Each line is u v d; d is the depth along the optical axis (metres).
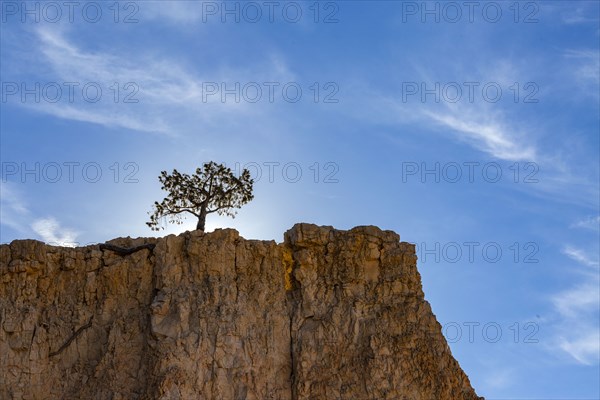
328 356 57.75
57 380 57.97
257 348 57.62
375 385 56.72
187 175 68.81
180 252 60.00
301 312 59.25
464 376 58.47
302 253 60.50
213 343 57.06
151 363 56.88
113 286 59.91
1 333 58.25
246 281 59.50
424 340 58.47
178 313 57.78
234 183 68.94
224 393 56.03
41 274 60.19
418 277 60.66
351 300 59.44
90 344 58.88
